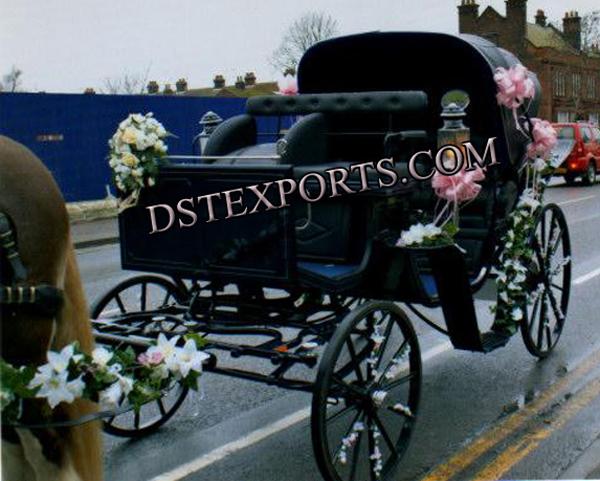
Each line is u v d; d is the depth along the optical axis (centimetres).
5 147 298
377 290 486
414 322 781
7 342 287
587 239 1275
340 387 416
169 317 478
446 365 641
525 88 555
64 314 301
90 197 1659
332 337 412
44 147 1578
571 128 2305
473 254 575
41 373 263
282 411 546
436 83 609
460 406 546
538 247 628
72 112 1612
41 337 290
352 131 598
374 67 621
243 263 448
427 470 450
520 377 609
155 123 468
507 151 586
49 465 287
